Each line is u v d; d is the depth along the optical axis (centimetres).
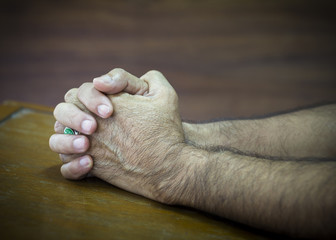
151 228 47
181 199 50
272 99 200
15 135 67
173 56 242
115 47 248
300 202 44
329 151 58
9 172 54
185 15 289
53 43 246
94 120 50
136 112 51
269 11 294
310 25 276
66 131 52
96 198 51
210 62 237
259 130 61
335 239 43
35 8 284
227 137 61
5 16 271
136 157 51
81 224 46
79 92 52
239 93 205
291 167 46
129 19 280
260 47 254
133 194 53
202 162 49
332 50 249
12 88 197
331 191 43
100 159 52
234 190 47
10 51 233
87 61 229
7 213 46
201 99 198
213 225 48
